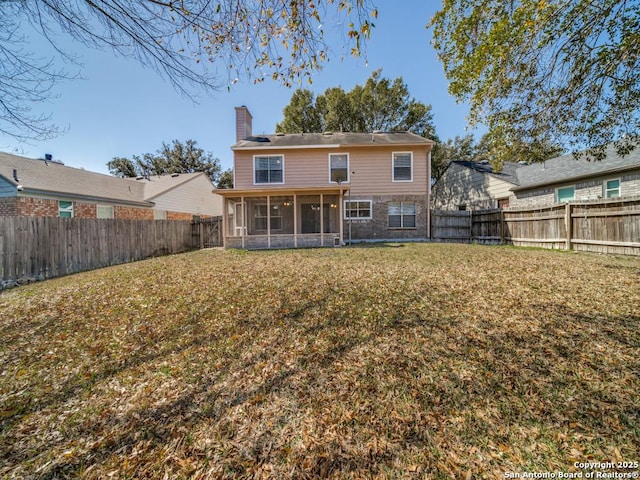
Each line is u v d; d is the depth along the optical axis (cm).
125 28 312
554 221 933
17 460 171
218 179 3575
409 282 512
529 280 509
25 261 697
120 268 790
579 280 497
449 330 321
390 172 1373
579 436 173
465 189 1836
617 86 408
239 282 549
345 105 2288
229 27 329
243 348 300
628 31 355
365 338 309
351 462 161
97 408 218
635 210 715
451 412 197
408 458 163
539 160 537
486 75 470
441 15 466
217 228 1454
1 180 1084
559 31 393
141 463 166
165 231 1236
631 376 229
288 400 216
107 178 1714
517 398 208
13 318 410
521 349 276
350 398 215
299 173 1373
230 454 170
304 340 311
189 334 339
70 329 367
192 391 233
